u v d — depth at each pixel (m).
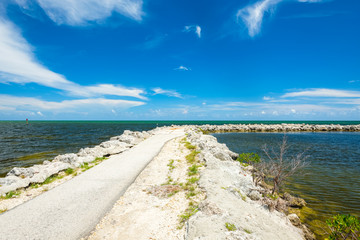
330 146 37.91
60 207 8.56
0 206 8.93
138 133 32.03
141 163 15.76
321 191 14.69
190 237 6.28
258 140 47.28
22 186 10.81
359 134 64.69
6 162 21.97
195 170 13.54
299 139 49.94
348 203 12.72
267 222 7.98
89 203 8.96
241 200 9.58
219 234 6.18
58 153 26.98
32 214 7.96
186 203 8.89
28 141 39.03
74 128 85.25
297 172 19.27
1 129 75.00
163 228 7.12
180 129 48.22
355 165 22.95
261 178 14.76
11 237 6.52
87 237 6.70
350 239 7.66
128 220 7.68
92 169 14.15
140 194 10.05
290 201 12.05
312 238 8.72
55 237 6.61
